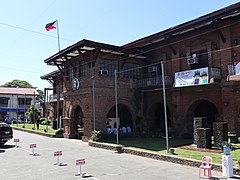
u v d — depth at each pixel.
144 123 23.77
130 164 12.27
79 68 23.98
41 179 9.56
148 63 25.19
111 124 24.69
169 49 23.08
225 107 18.05
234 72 17.56
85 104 22.23
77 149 17.64
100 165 12.09
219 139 14.73
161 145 17.03
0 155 15.27
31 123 50.31
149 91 24.33
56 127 34.56
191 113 21.50
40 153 15.98
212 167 10.64
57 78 38.00
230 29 18.33
